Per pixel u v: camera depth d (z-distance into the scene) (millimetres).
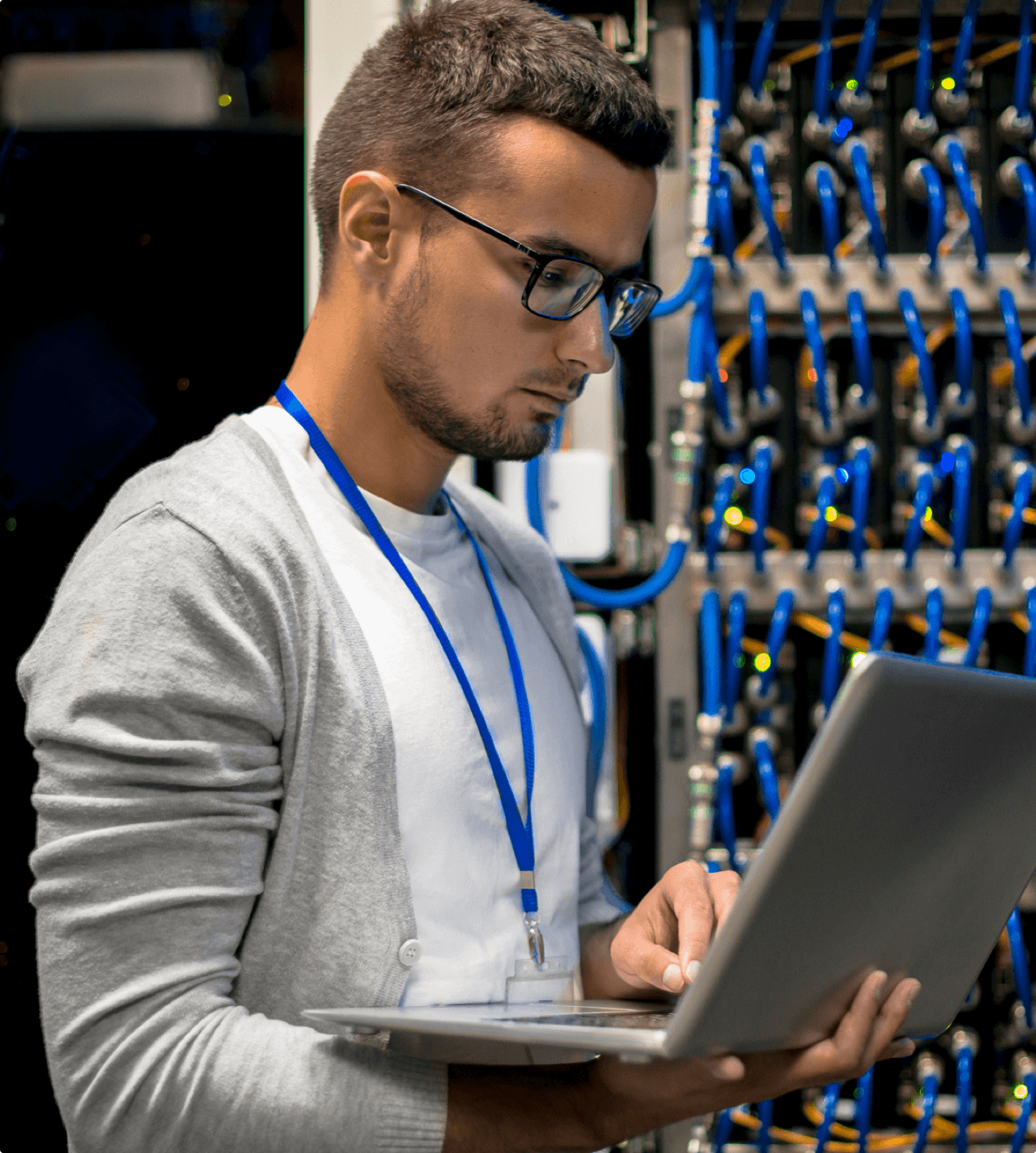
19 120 1365
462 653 886
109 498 1352
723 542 1395
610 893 1085
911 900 649
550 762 939
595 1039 586
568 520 1329
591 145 779
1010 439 1382
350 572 835
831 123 1366
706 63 1312
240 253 1356
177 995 680
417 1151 681
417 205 797
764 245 1392
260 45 1348
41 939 695
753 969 577
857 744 545
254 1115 659
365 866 754
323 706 767
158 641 711
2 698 1319
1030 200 1322
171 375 1358
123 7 1361
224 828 709
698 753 1359
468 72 790
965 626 1401
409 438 873
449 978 788
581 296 789
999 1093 1304
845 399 1396
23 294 1363
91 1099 667
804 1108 1302
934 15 1381
